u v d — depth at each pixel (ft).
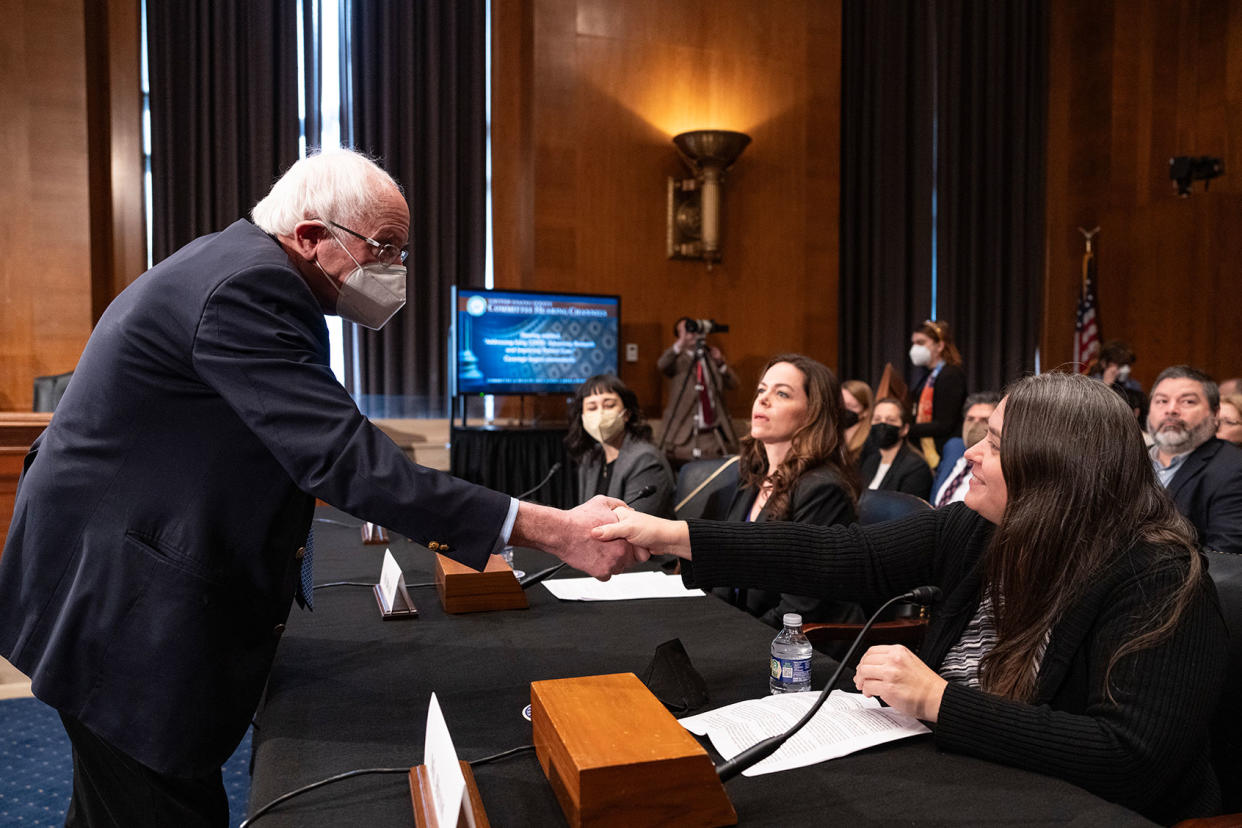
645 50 18.60
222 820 4.03
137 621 3.51
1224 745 3.94
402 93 17.52
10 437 9.75
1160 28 23.04
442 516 3.66
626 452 9.64
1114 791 3.05
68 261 15.94
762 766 3.13
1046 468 3.62
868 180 20.76
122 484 3.59
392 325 17.52
